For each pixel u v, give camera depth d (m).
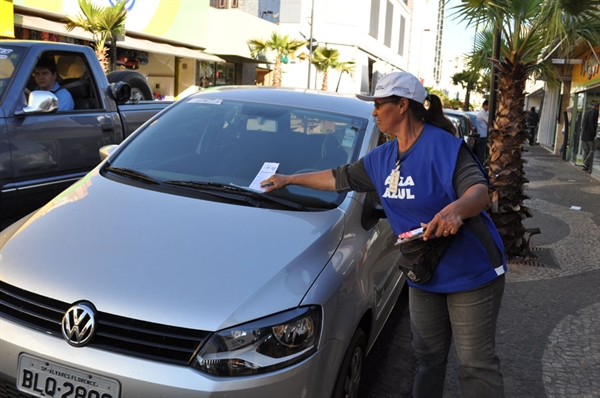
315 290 2.43
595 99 15.33
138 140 3.75
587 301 5.27
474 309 2.49
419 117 2.45
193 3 23.67
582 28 6.29
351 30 50.88
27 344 2.28
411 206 2.43
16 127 4.55
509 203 6.52
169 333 2.20
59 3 16.25
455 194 2.34
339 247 2.82
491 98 7.61
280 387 2.20
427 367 2.77
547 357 4.08
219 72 30.34
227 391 2.13
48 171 4.87
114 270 2.41
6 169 4.46
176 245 2.57
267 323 2.24
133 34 20.44
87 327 2.23
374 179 2.61
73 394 2.20
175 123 3.84
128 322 2.23
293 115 3.79
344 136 3.59
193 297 2.28
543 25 6.07
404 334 4.46
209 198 3.07
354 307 2.64
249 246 2.59
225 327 2.19
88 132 5.30
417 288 2.66
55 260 2.49
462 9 6.19
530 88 34.47
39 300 2.35
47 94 4.64
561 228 8.40
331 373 2.41
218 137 3.65
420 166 2.39
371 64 58.31
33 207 4.76
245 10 39.78
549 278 5.94
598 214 9.58
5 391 2.34
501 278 2.54
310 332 2.31
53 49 5.22
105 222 2.76
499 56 6.88
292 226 2.81
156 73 24.66
